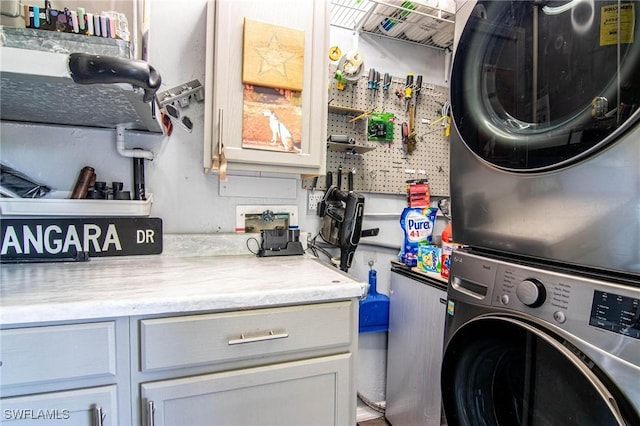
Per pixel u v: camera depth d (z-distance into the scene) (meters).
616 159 0.62
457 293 0.99
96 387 0.72
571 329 0.67
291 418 0.87
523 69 0.84
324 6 1.22
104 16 0.83
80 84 0.78
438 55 1.83
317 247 1.58
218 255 1.34
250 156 1.13
